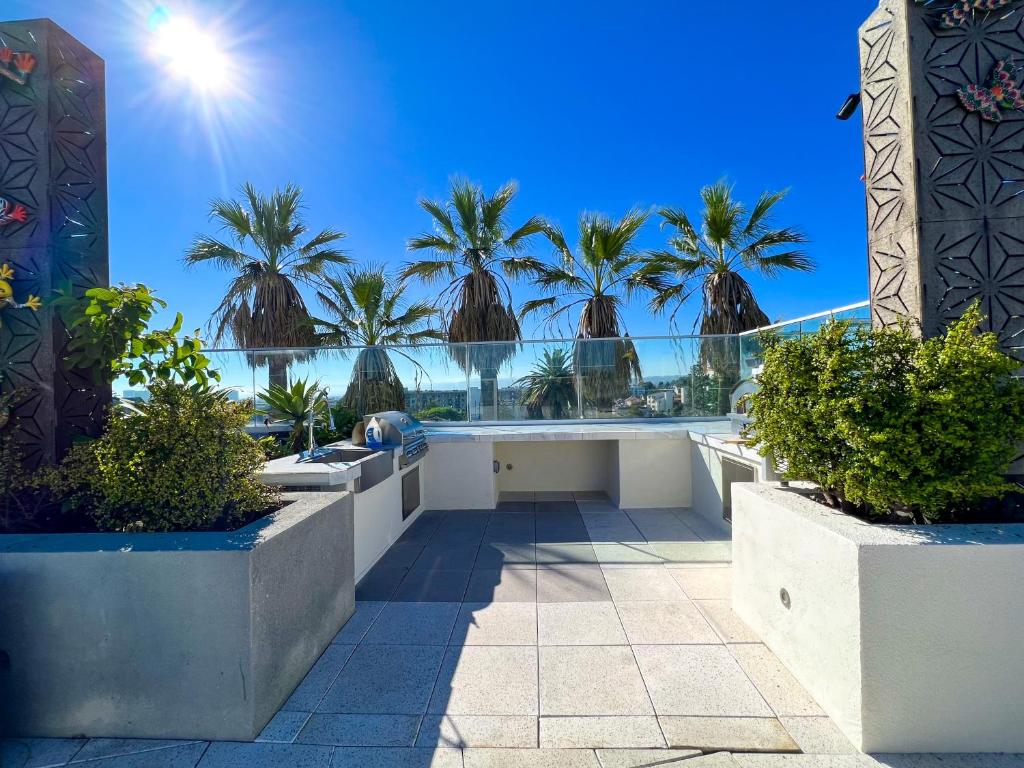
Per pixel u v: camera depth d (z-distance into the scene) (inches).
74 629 74.3
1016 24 93.4
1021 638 66.3
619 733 72.9
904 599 67.4
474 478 223.5
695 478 214.7
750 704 79.0
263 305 381.7
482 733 73.5
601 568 145.3
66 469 91.8
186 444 88.8
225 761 68.8
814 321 187.8
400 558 157.2
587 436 223.9
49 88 107.3
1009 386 78.8
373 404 274.1
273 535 80.4
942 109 94.9
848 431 79.5
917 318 93.5
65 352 107.1
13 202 104.8
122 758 70.0
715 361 274.1
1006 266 92.2
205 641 72.7
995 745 66.5
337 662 94.0
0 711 74.5
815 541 78.8
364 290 375.6
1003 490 78.8
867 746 67.7
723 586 129.2
